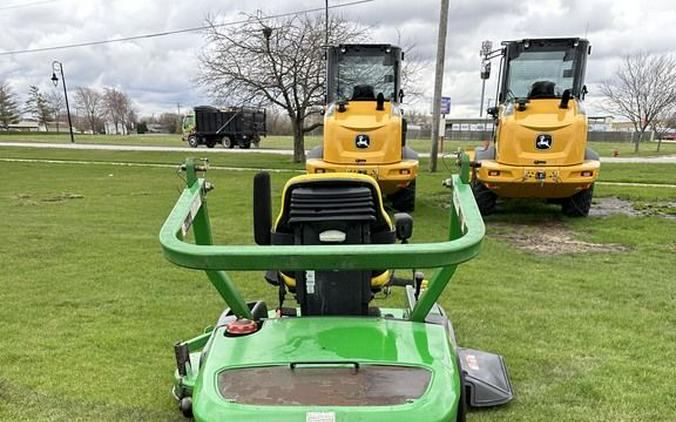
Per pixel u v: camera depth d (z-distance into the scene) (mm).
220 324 2781
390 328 2424
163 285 5895
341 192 2967
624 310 4969
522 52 9461
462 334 4391
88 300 5391
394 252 2066
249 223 9445
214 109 36625
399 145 9414
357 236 2971
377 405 1976
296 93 22375
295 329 2408
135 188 15070
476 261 6793
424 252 2066
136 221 9945
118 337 4418
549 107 8750
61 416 3207
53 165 22641
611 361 3891
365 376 2104
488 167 8828
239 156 27156
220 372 2152
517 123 8680
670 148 38719
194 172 2998
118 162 24156
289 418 1938
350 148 9273
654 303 5152
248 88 22219
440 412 1977
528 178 8648
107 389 3531
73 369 3832
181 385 3014
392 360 2174
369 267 2080
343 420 1933
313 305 2871
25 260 6996
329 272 2857
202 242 3109
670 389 3480
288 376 2111
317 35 21734
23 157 26688
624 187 13711
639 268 6430
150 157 26938
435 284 2594
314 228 2971
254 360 2193
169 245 2145
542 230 8797
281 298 3391
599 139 56375
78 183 16344
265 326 2457
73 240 8211
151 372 3783
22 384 3598
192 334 4496
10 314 4984
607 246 7676
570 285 5750
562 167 8555
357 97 10156
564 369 3770
